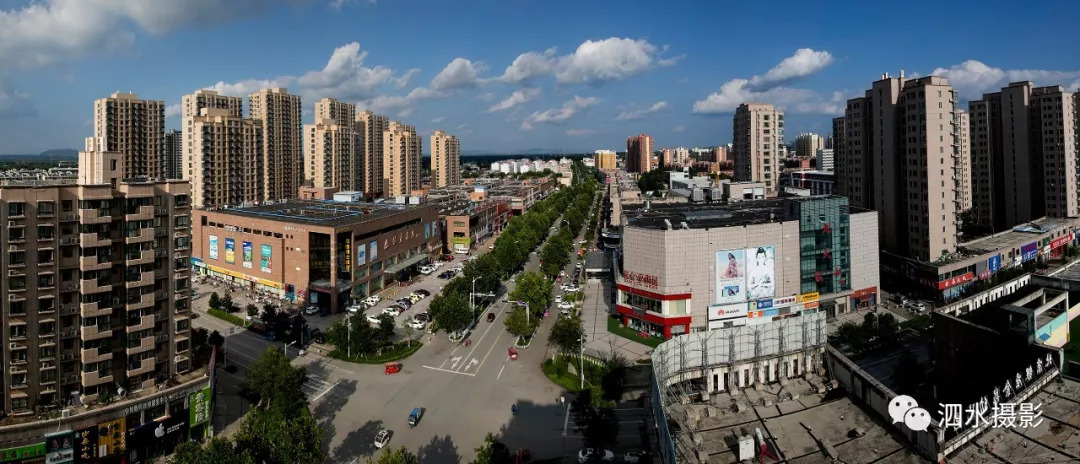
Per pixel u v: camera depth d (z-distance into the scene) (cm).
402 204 18188
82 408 6397
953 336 6694
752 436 3362
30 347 6353
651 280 10444
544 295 11681
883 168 14138
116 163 6981
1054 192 17275
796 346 4300
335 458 6650
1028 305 7231
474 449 6894
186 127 18950
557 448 6931
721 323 10362
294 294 13075
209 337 8881
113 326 6825
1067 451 3212
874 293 12000
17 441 5950
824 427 3588
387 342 9919
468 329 11175
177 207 7331
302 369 7650
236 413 7862
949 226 13188
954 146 13138
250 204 17562
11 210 6181
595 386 8581
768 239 10600
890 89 13750
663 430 3294
